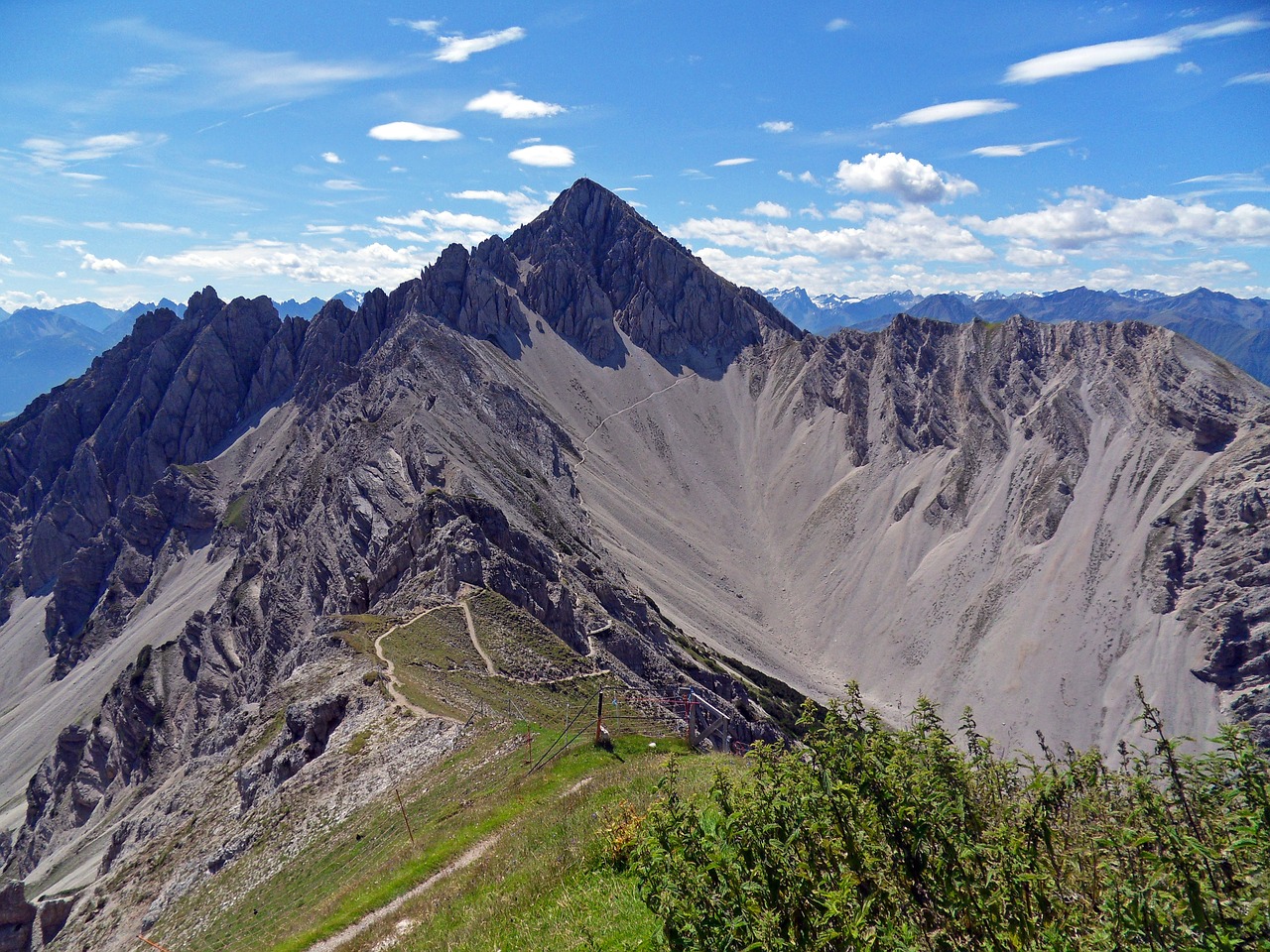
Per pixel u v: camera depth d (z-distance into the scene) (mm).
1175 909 10844
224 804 61906
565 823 27859
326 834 44719
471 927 22344
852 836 13062
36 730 191125
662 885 14258
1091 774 13344
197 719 148625
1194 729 181375
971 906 12219
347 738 55625
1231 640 189625
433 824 38156
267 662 140250
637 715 62125
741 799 14320
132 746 152875
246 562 176000
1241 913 10773
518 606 95000
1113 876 11828
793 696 175875
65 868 108125
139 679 159625
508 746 45500
